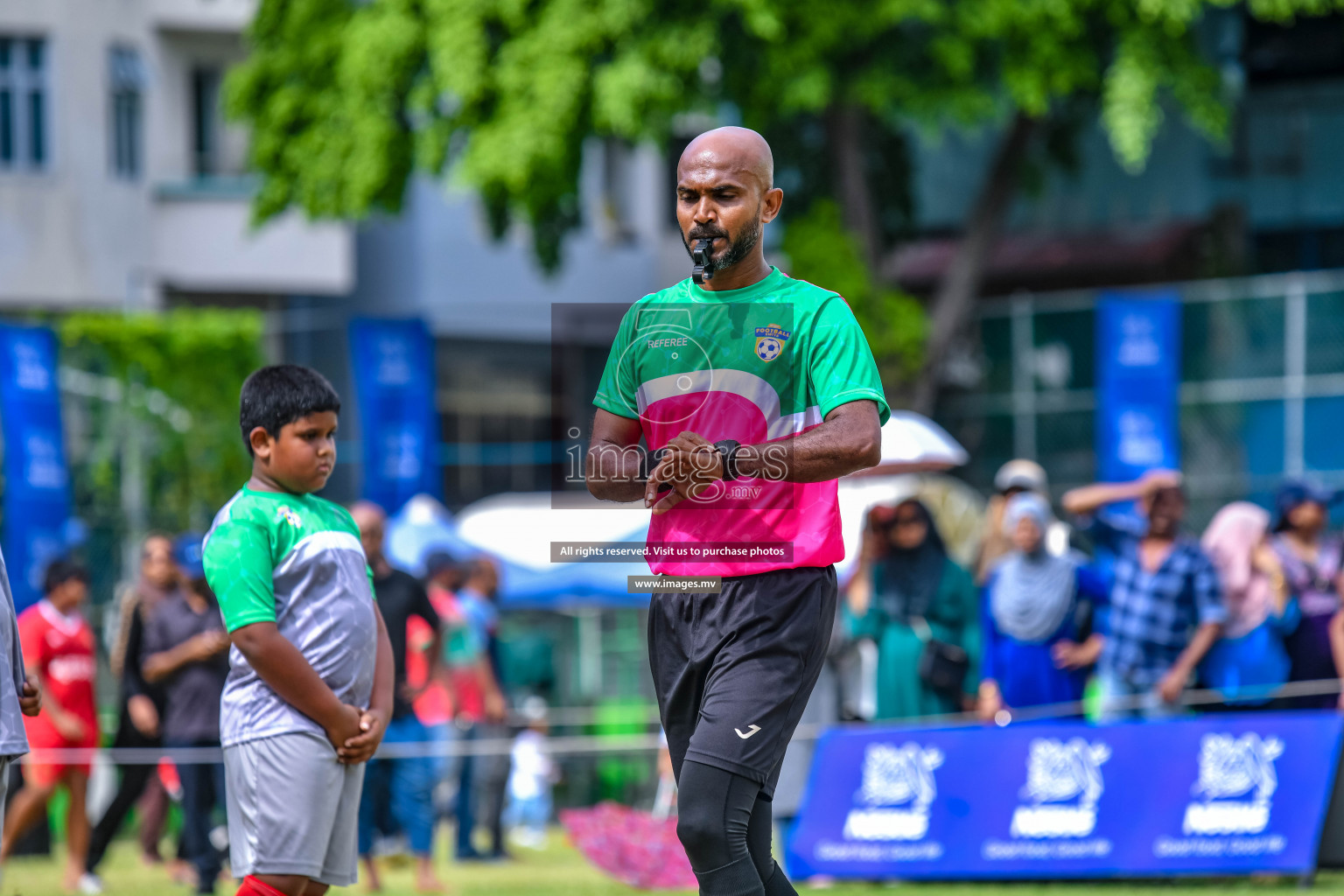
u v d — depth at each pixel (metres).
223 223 88.19
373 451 56.59
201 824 30.80
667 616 14.39
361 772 17.27
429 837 31.83
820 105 64.06
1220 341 64.38
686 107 65.88
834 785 31.50
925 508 32.69
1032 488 35.03
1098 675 33.22
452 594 38.84
